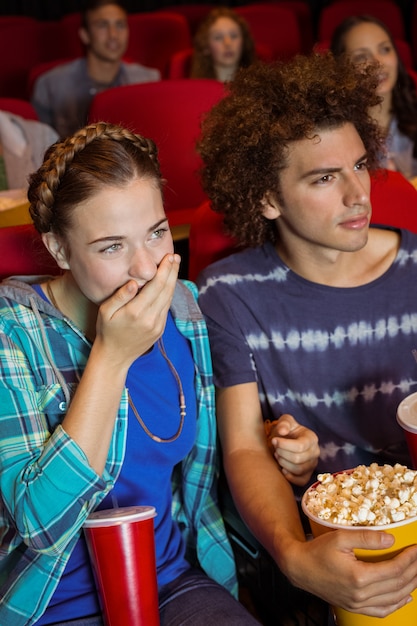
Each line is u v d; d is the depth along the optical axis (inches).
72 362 50.3
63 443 45.3
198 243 64.5
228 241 64.1
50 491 45.5
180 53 178.9
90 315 50.8
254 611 71.8
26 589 48.6
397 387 58.0
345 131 54.3
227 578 56.7
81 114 173.8
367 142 59.9
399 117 118.3
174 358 53.8
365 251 58.3
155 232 46.1
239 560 59.5
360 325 57.6
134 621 45.3
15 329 49.6
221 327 58.0
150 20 191.6
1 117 121.8
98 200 44.8
